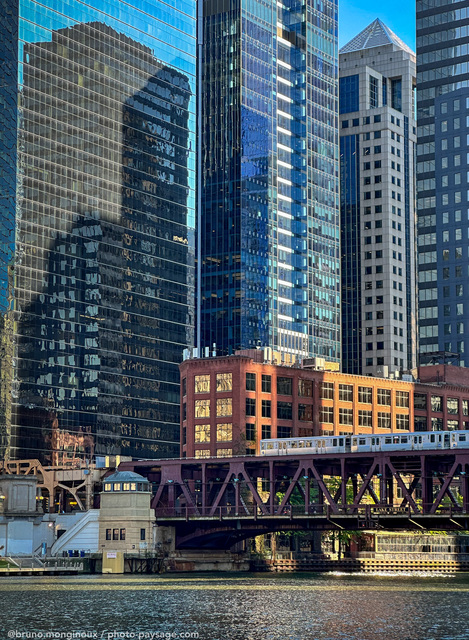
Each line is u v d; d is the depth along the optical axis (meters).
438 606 141.88
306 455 199.25
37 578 198.12
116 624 122.12
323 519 196.62
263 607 139.88
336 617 128.88
